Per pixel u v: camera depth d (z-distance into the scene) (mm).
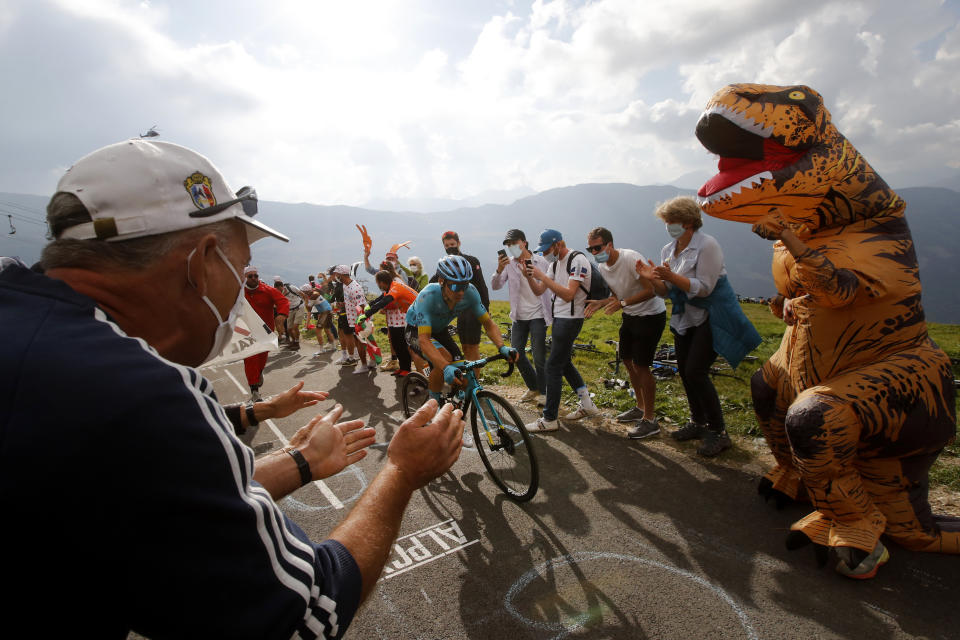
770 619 2430
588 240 4547
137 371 682
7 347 637
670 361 7098
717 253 3801
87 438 604
